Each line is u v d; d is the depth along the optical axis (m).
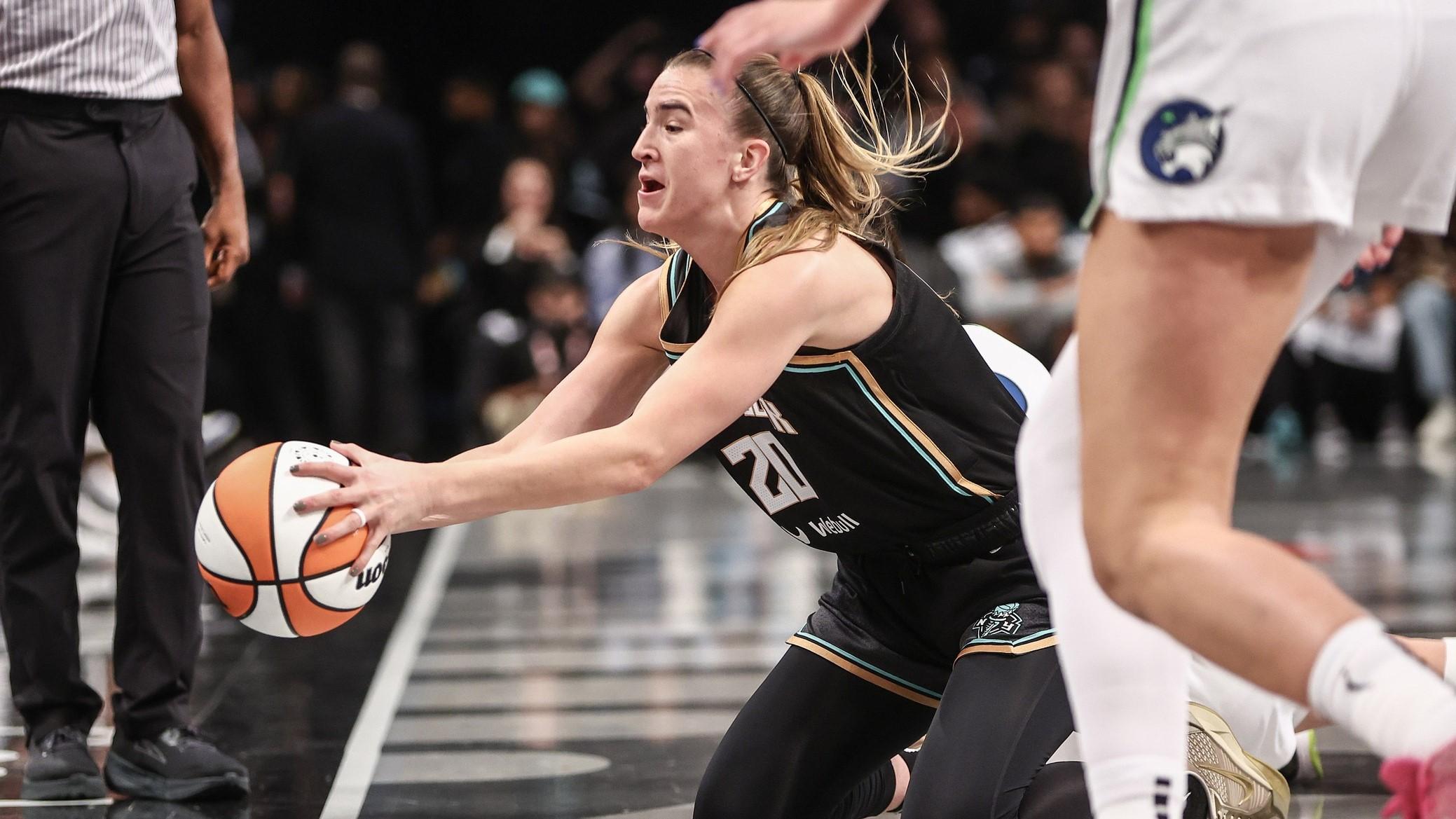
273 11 27.34
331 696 8.18
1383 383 23.61
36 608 6.25
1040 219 19.55
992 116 23.36
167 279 6.30
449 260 23.09
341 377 20.11
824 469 4.99
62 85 6.02
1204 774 5.31
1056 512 3.87
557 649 9.50
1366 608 10.29
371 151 19.86
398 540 15.10
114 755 6.29
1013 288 19.62
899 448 4.86
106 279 6.21
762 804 5.22
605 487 4.36
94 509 11.88
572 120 24.83
